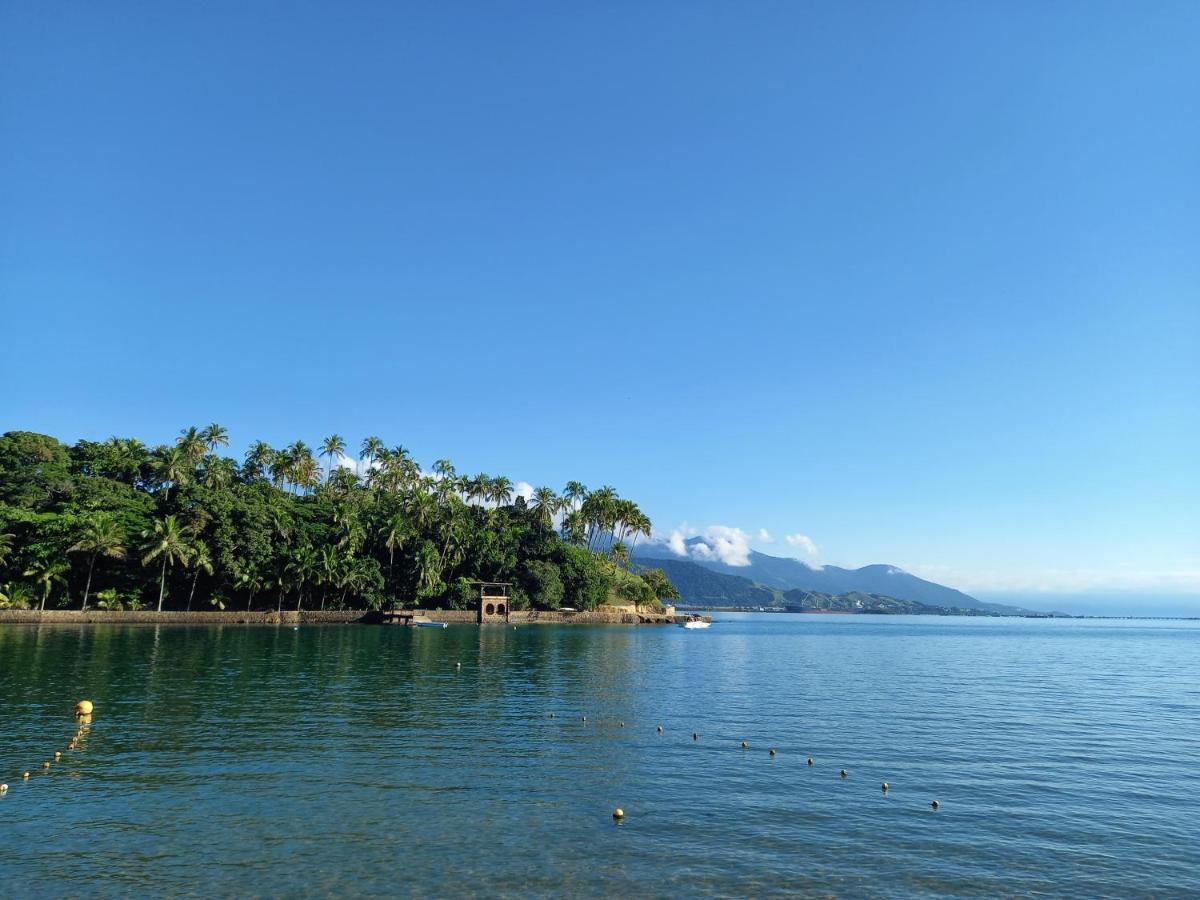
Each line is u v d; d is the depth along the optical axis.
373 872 19.38
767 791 26.75
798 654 95.19
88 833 21.73
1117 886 19.41
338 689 49.88
